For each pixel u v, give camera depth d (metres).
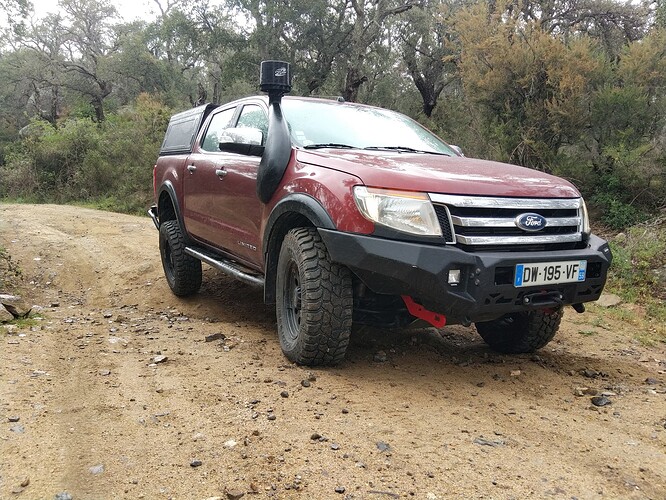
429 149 4.80
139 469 2.48
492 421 3.13
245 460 2.56
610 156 10.20
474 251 3.35
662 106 10.10
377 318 3.99
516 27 11.42
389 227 3.36
